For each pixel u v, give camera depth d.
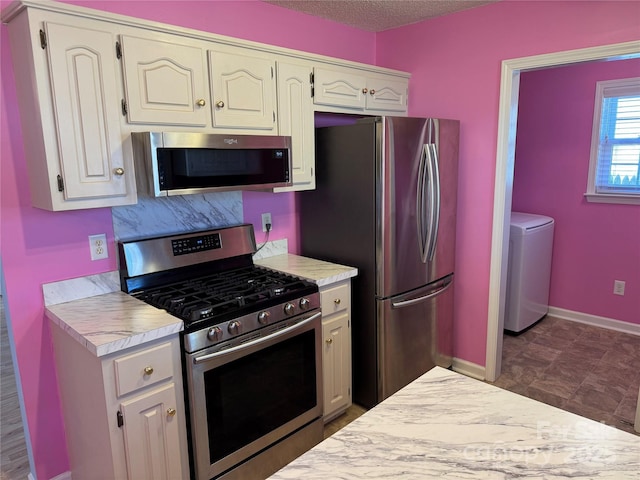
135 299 2.04
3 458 2.36
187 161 1.92
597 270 3.93
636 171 3.68
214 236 2.45
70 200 1.72
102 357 1.56
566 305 4.16
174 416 1.78
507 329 3.85
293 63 2.41
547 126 4.07
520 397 1.26
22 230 1.89
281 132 2.41
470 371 3.20
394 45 3.29
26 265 1.91
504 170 2.85
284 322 2.13
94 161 1.76
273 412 2.14
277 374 2.13
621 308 3.86
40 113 1.63
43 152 1.67
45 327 1.99
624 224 3.74
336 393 2.55
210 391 1.85
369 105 2.92
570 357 3.40
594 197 3.85
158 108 1.90
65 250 2.00
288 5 2.72
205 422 1.85
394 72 3.05
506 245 2.99
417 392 1.30
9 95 1.80
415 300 2.75
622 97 3.67
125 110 1.81
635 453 1.00
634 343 3.62
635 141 3.65
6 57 1.78
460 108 3.00
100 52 1.72
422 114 3.21
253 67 2.22
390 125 2.45
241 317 1.93
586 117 3.84
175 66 1.93
